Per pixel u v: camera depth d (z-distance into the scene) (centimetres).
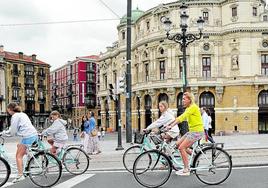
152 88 6328
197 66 6056
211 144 1020
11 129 1026
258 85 5803
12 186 1045
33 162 1041
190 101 1027
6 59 9200
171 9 6222
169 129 1020
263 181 1037
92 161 1600
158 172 995
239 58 5888
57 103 13450
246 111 5819
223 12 6084
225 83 5962
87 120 1928
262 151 1878
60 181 1112
